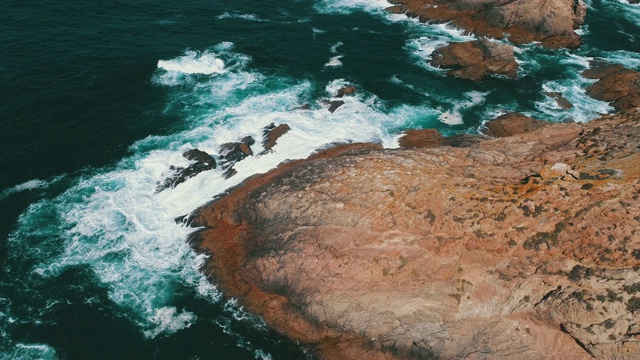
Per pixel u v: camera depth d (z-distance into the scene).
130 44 67.62
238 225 44.84
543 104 62.44
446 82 66.00
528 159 42.03
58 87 58.84
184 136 54.53
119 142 53.31
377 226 39.56
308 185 43.81
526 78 67.06
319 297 37.88
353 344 37.03
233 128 55.91
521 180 39.16
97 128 54.62
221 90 61.75
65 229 44.78
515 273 35.47
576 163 38.75
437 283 36.62
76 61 63.03
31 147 51.62
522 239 36.19
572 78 67.38
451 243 37.53
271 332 38.69
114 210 46.53
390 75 66.81
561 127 44.94
